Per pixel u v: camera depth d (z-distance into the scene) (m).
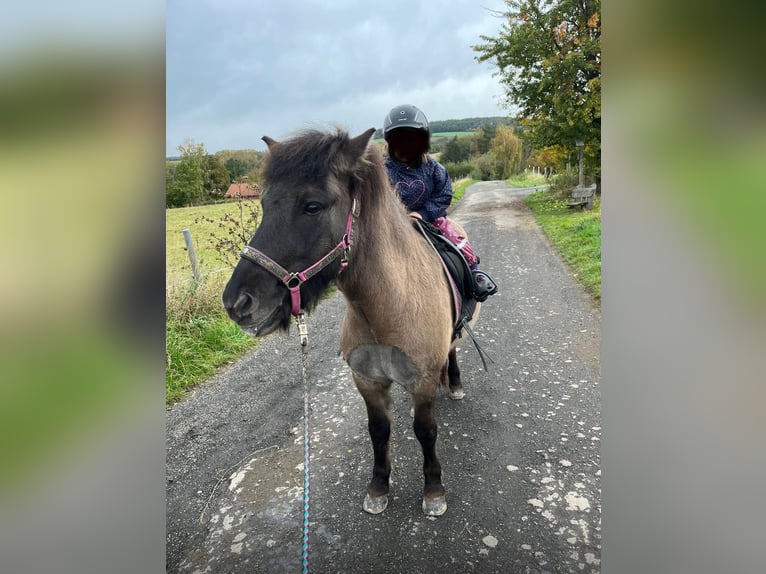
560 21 11.87
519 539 2.20
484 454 2.83
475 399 3.47
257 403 3.70
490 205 16.92
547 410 3.27
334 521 2.40
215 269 6.45
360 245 1.87
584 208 12.88
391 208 2.06
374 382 2.28
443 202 2.88
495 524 2.30
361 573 2.09
